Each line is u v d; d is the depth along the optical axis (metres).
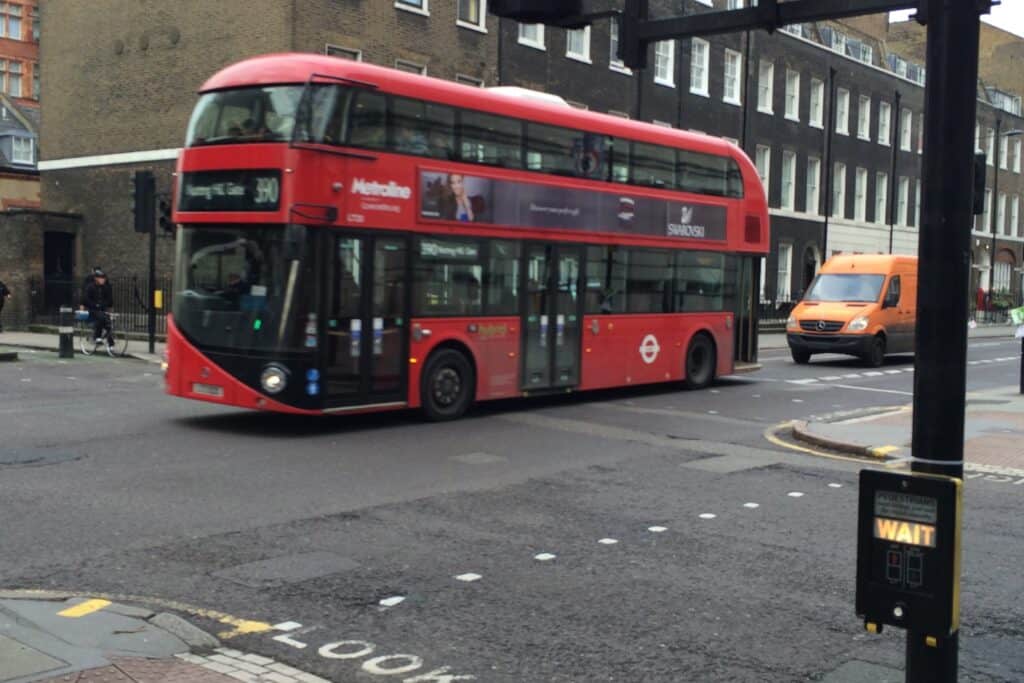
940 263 3.57
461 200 13.83
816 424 13.91
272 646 5.39
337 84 12.29
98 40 31.39
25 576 6.55
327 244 12.29
